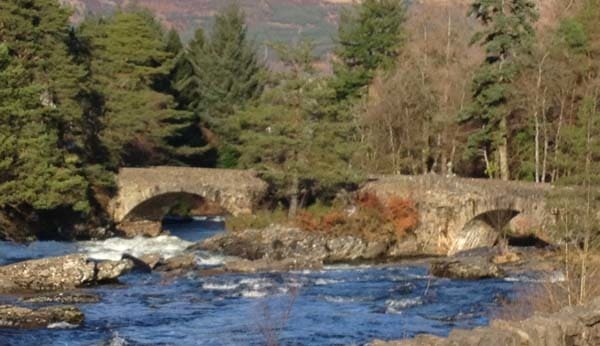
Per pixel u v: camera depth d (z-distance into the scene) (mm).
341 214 57688
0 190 50500
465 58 78000
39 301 34750
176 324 30516
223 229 72062
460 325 29797
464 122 71562
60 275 39000
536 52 67562
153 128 78375
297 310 33156
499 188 57312
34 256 51031
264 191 62688
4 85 50562
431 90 74375
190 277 43375
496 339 13898
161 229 66875
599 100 51344
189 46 112750
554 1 80625
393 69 79000
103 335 28453
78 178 55656
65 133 62844
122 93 74938
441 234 58188
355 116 73312
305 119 60500
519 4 67750
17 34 60156
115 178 63719
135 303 35375
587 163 32281
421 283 41156
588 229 25812
